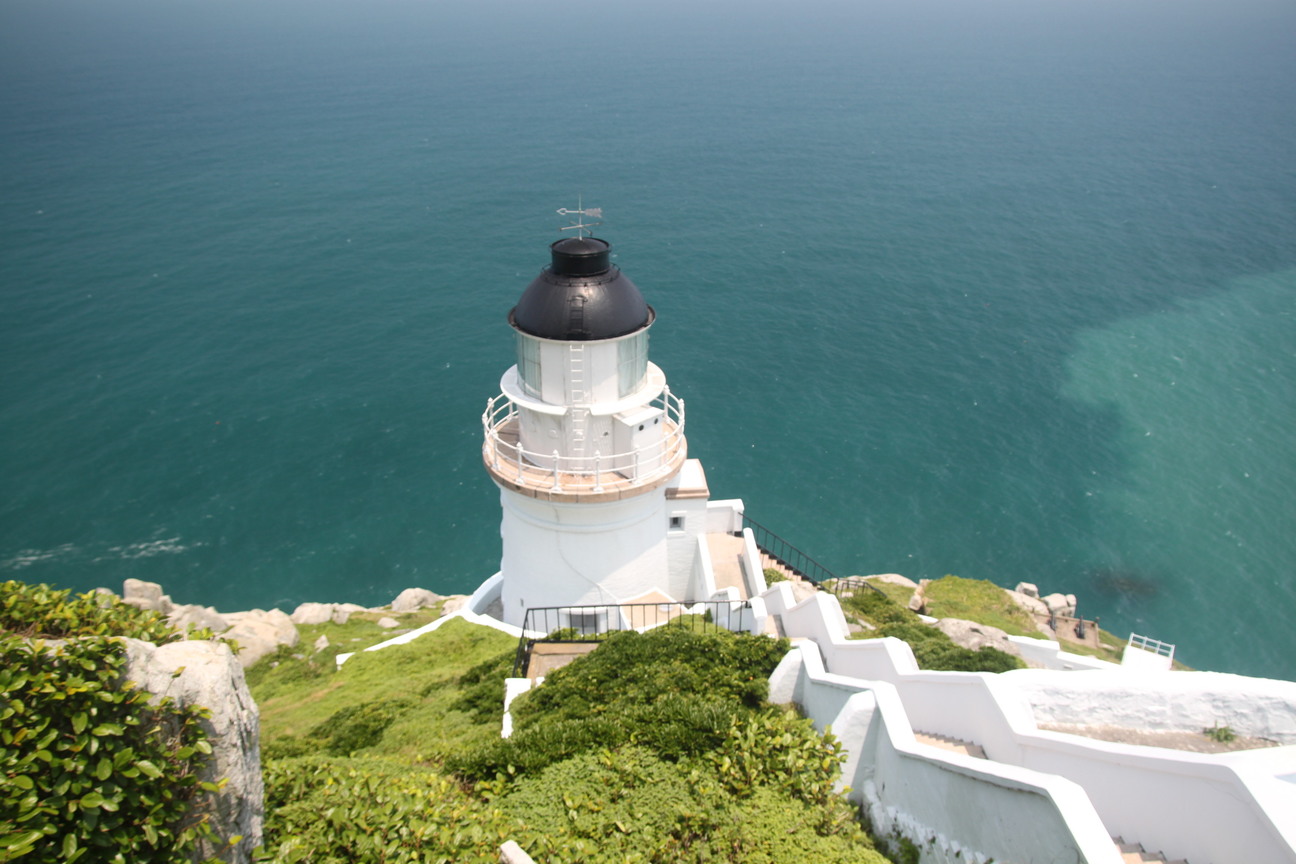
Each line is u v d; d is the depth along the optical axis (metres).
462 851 12.83
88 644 9.71
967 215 113.62
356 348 76.81
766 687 19.03
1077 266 97.75
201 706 10.48
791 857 13.27
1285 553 56.84
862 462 63.78
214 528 56.56
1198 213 115.38
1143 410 70.81
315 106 196.12
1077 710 13.88
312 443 64.31
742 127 166.38
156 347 76.06
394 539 56.31
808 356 77.06
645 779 15.20
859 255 99.06
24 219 106.88
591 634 30.14
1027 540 57.66
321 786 14.27
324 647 33.31
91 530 55.97
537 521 29.89
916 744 13.88
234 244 99.69
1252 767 10.08
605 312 27.70
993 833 11.54
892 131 163.62
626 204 114.62
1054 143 153.62
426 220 107.81
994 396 72.12
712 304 86.00
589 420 28.77
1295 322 85.12
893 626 26.72
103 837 9.30
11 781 8.77
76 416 66.19
